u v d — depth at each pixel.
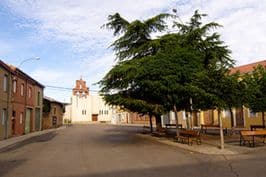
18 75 32.38
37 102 42.81
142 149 18.22
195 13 24.44
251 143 18.70
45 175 10.74
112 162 13.42
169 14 25.61
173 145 19.25
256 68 23.39
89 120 93.25
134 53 25.23
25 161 14.33
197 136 18.31
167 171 10.95
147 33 26.08
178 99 21.66
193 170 10.98
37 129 43.09
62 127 57.78
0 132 26.64
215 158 13.78
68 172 11.23
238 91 17.28
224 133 26.64
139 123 70.56
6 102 28.38
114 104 23.66
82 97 93.62
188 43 23.27
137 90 23.77
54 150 18.70
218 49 23.50
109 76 22.84
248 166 11.48
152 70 20.27
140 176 10.19
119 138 27.83
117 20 26.16
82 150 18.34
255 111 21.34
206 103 20.11
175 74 20.28
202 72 18.50
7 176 10.65
